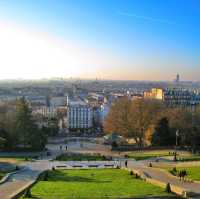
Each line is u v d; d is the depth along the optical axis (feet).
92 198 285.43
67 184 359.46
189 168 481.87
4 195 317.22
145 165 522.88
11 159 576.61
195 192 314.96
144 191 318.65
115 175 429.79
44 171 462.19
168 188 320.70
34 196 294.25
